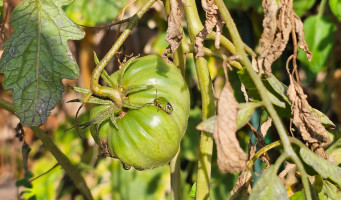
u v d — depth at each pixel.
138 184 1.04
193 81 0.97
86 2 0.94
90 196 0.84
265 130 0.64
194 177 1.01
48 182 1.12
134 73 0.61
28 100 0.58
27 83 0.59
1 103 0.76
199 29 0.63
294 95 0.58
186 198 0.99
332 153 0.68
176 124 0.59
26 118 0.58
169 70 0.61
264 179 0.52
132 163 0.59
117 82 0.61
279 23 0.56
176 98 0.60
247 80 0.58
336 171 0.54
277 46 0.56
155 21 0.97
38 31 0.60
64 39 0.60
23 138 0.80
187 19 0.63
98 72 0.59
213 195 0.94
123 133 0.59
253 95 0.58
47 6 0.61
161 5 0.95
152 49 0.97
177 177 0.68
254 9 0.89
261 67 0.56
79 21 0.94
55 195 1.10
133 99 0.60
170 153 0.59
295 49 0.58
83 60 1.04
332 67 1.00
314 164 0.53
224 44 0.61
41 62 0.59
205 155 0.62
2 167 1.93
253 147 0.64
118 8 0.94
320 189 0.60
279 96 0.59
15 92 0.59
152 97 0.59
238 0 0.86
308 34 0.83
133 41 1.00
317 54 0.82
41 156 1.26
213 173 0.95
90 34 1.01
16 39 0.60
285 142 0.52
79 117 1.12
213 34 0.61
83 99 0.59
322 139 0.59
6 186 1.95
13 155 1.87
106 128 0.60
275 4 0.55
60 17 0.61
